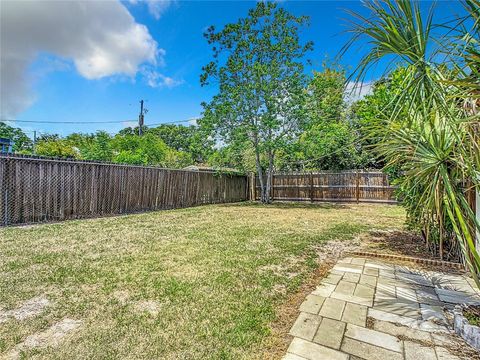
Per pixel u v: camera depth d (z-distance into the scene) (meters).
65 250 4.27
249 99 11.04
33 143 25.27
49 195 6.62
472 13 1.81
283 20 11.07
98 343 1.99
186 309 2.50
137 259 3.88
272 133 11.38
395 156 2.77
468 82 1.83
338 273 3.49
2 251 4.15
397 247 4.71
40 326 2.20
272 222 7.07
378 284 3.14
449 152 2.23
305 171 13.65
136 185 8.87
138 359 1.83
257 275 3.34
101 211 7.82
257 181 14.74
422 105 2.05
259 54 11.26
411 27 1.95
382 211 9.41
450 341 2.06
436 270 3.62
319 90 10.98
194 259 3.91
